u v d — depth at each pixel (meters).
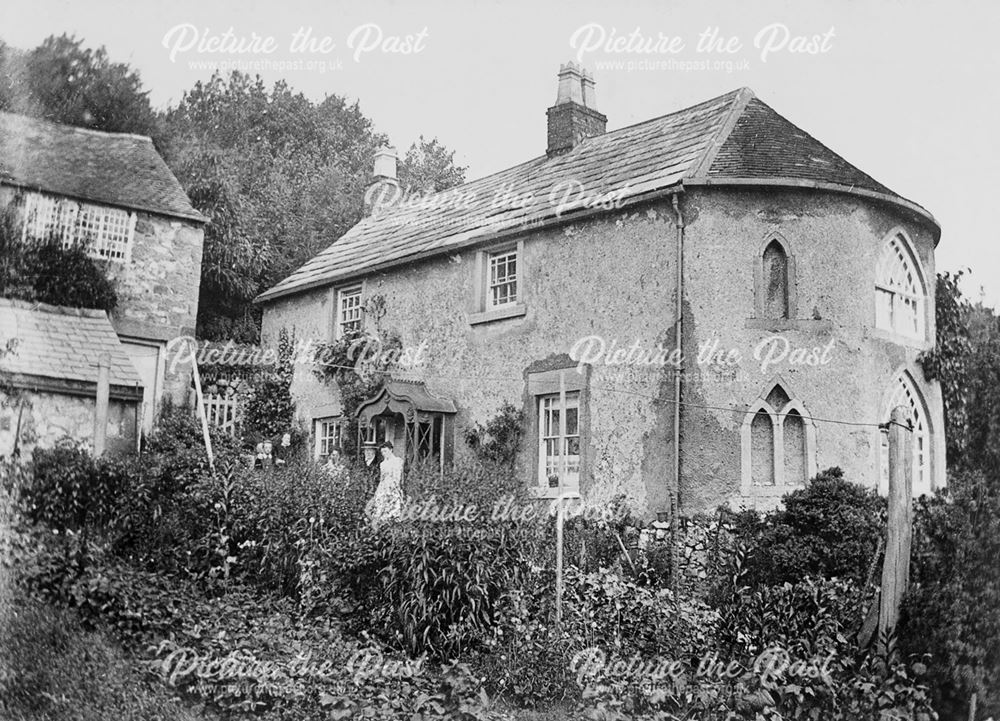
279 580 8.84
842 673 7.38
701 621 7.99
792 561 8.83
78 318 13.12
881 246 11.92
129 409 12.29
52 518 9.05
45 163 14.15
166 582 8.50
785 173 11.50
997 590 7.21
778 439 11.06
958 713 7.12
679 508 11.01
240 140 18.77
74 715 6.50
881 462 11.45
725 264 11.41
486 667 7.26
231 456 11.48
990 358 11.53
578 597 7.81
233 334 18.25
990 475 9.58
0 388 11.23
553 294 13.02
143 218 14.75
